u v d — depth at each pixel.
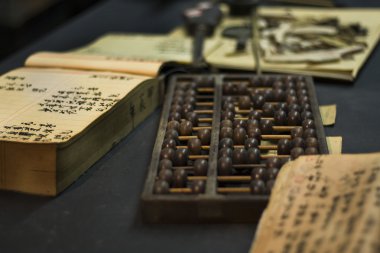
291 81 0.84
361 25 1.15
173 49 1.02
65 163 0.65
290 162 0.62
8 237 0.58
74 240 0.58
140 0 1.43
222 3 1.28
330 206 0.54
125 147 0.74
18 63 1.03
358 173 0.57
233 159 0.66
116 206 0.63
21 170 0.64
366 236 0.48
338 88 0.90
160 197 0.58
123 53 1.00
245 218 0.59
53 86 0.78
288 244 0.51
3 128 0.66
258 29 1.14
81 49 1.04
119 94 0.75
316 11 1.27
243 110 0.79
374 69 0.96
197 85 0.85
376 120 0.80
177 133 0.71
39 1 2.38
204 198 0.58
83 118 0.68
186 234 0.58
